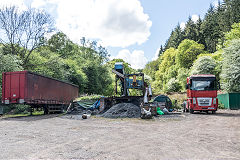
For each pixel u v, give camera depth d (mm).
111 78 53312
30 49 30000
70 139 6594
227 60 30281
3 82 17016
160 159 4297
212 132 8047
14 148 5352
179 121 12367
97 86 47375
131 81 18766
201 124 10789
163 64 91812
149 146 5523
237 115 16109
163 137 6918
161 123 11359
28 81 16844
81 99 22047
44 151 5016
